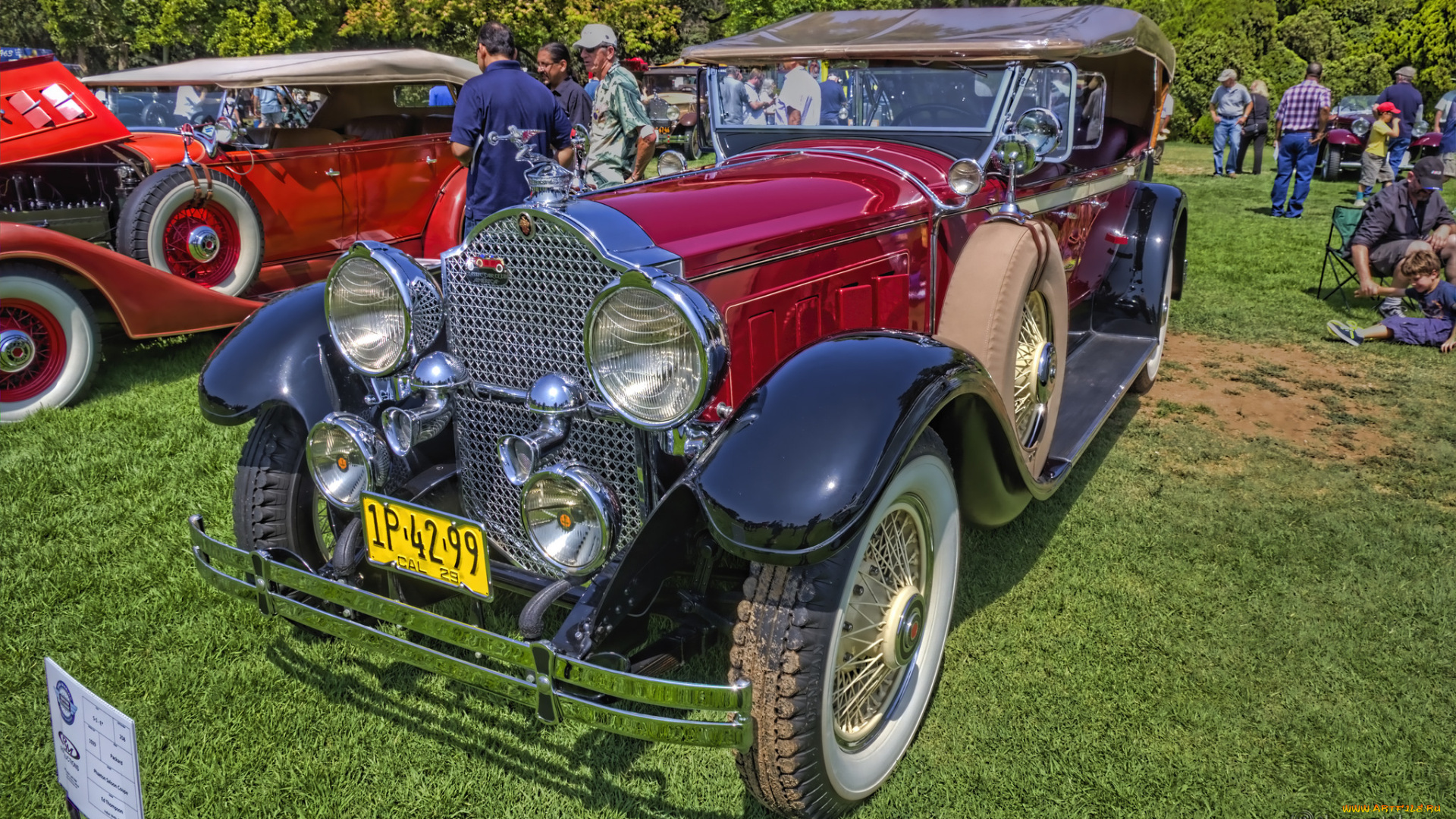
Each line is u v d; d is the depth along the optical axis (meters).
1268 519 3.65
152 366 5.66
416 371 2.30
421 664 2.05
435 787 2.27
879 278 2.84
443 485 2.49
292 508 2.71
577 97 6.32
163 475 4.05
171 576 3.20
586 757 2.39
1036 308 3.22
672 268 2.08
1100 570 3.26
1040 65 3.26
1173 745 2.39
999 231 2.96
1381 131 11.02
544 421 2.20
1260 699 2.56
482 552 2.12
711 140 3.85
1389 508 3.74
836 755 2.05
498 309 2.26
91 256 4.88
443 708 2.57
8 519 3.59
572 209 2.11
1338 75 22.58
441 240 7.14
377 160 6.93
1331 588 3.14
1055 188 3.80
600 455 2.24
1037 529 3.57
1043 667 2.71
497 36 4.77
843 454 1.86
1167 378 5.43
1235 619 2.95
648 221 2.18
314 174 6.50
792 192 2.67
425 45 21.03
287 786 2.27
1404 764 2.32
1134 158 4.82
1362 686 2.62
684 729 1.81
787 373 2.04
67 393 4.88
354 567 2.48
